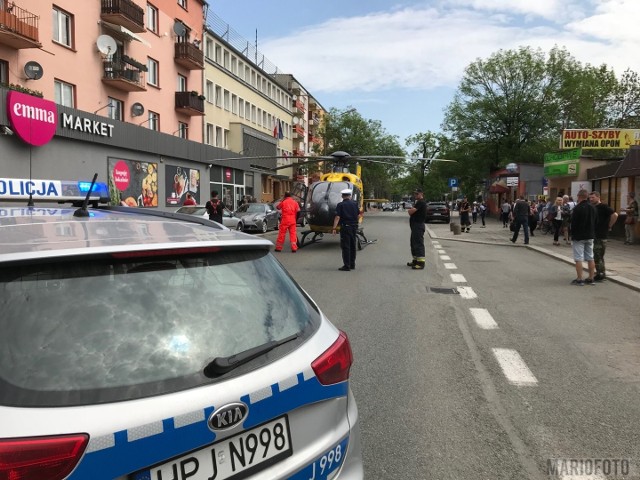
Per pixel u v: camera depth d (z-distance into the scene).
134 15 27.11
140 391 1.80
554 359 5.91
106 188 4.75
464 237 25.42
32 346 1.76
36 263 1.90
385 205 101.44
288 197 17.20
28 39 19.78
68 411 1.66
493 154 53.97
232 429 1.91
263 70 56.31
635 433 4.05
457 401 4.66
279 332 2.31
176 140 31.62
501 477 3.41
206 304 2.19
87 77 24.97
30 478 1.55
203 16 39.00
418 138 76.25
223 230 2.75
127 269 2.09
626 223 20.77
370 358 5.88
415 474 3.43
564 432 4.06
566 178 31.52
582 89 51.78
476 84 54.88
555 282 11.50
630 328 7.37
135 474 1.71
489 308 8.63
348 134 72.00
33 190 4.04
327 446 2.24
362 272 12.59
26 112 18.91
